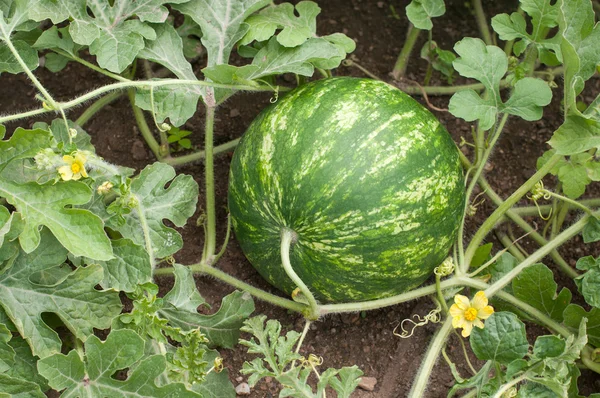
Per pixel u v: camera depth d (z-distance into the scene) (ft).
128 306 3.33
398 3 3.88
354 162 2.91
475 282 3.15
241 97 3.67
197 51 3.63
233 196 3.07
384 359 3.30
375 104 3.01
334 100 3.01
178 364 2.88
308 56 3.14
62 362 2.79
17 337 2.95
